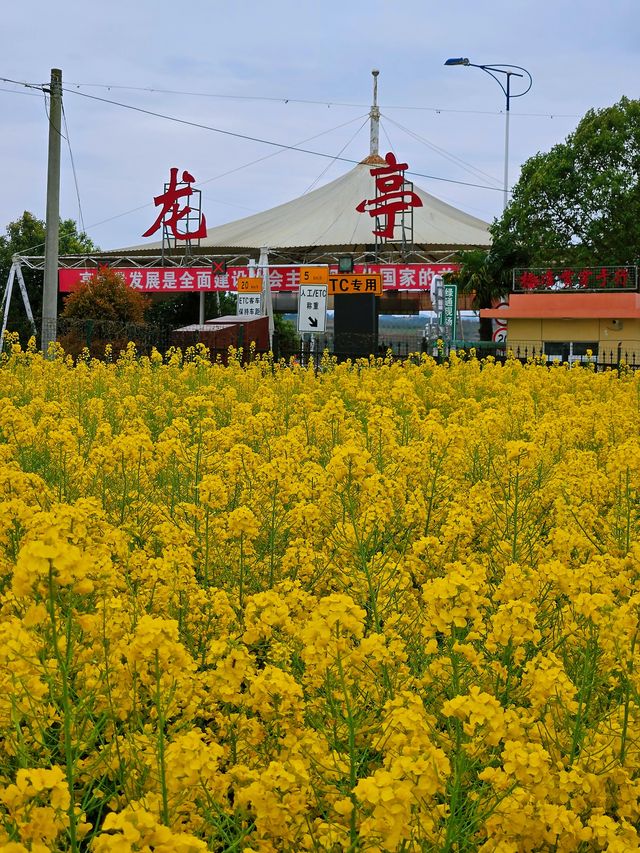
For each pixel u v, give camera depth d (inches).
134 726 133.9
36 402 403.2
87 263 2437.3
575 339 1376.7
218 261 2342.5
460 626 130.2
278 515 235.0
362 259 2391.7
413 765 105.9
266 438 342.0
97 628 138.9
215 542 217.3
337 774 124.3
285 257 2156.7
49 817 99.3
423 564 212.5
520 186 1868.8
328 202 2755.9
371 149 2957.7
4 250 2257.6
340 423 346.9
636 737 134.5
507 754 115.4
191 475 276.1
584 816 127.8
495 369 726.5
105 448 264.5
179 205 2171.5
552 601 171.3
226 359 1027.3
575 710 131.1
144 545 240.4
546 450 301.6
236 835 119.3
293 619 166.7
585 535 234.2
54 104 837.2
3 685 123.2
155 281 2017.7
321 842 113.9
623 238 1727.4
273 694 132.4
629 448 244.4
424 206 2751.0
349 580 191.8
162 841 91.7
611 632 139.3
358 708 136.9
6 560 187.6
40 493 224.1
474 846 119.5
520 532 225.6
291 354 936.3
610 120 1755.7
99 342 941.2
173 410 478.9
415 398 479.2
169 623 116.6
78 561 107.9
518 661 147.9
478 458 308.8
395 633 161.9
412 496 256.4
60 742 122.4
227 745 138.6
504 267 1803.6
